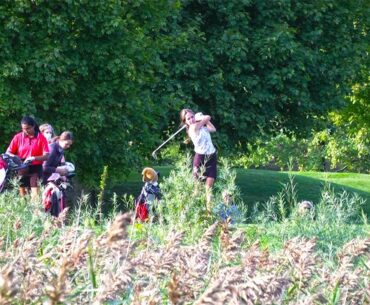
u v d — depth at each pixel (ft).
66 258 30.19
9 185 144.77
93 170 247.29
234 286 29.27
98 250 36.47
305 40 296.71
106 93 242.17
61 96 242.17
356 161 530.27
